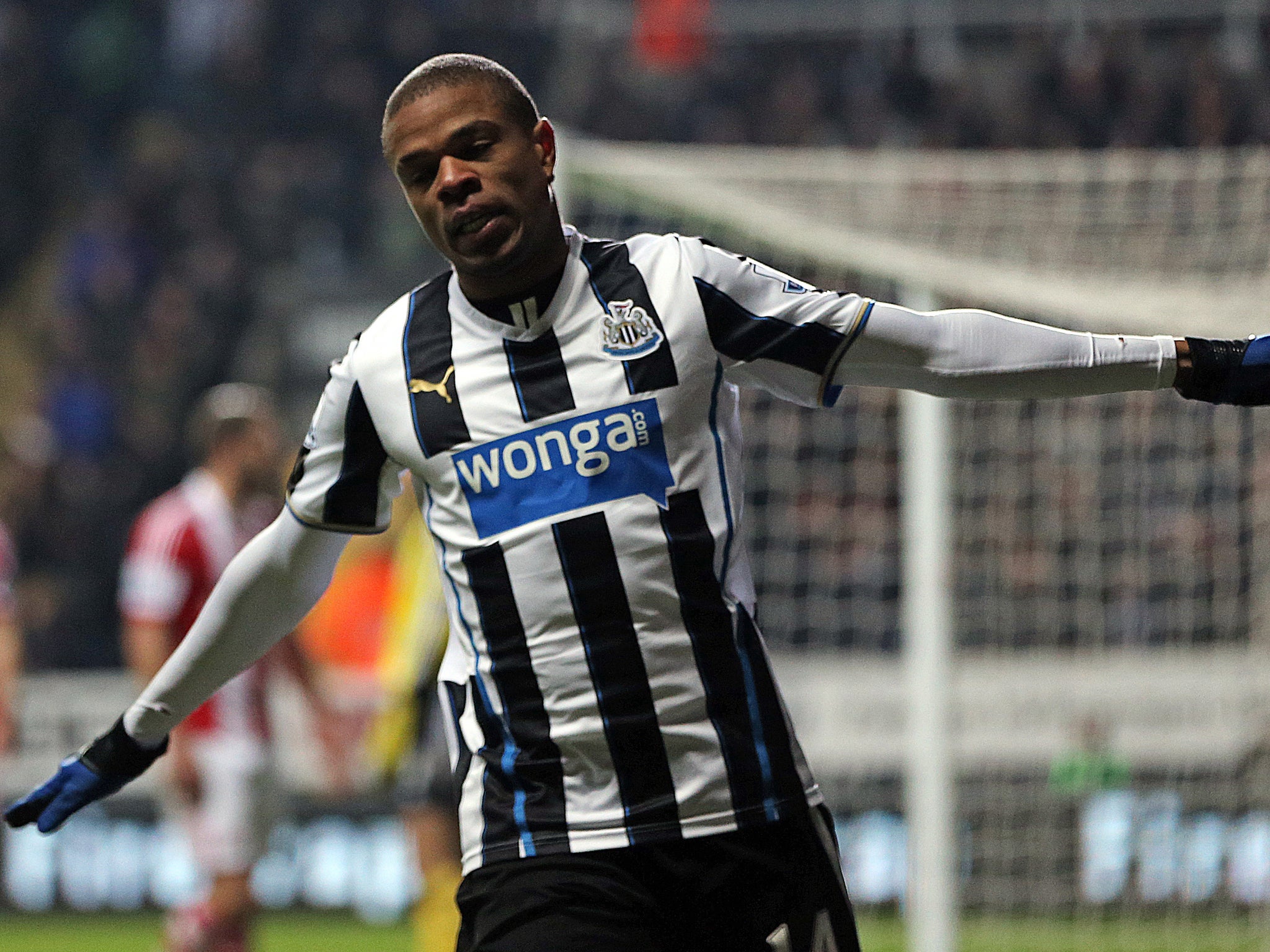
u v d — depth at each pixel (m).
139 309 59.59
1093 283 22.48
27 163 65.75
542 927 8.65
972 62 58.59
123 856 35.59
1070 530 30.59
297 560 9.52
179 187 62.84
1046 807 29.58
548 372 8.86
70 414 55.97
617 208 25.17
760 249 25.86
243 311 59.47
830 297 8.91
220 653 9.80
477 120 8.67
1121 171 23.30
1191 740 29.31
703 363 8.86
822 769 31.78
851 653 34.22
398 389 9.11
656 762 8.73
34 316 62.75
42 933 33.31
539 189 8.85
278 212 62.41
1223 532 30.61
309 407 56.81
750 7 61.72
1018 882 29.38
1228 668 29.75
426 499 9.25
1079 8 57.12
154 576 22.03
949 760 20.72
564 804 8.80
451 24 64.62
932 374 8.90
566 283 8.95
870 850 30.77
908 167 22.91
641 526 8.73
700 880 8.73
